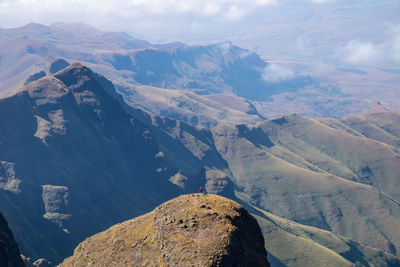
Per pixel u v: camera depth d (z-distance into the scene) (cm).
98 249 14288
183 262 10769
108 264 12975
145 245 12625
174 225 12444
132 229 14012
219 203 13512
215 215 12575
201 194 14562
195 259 10731
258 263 11450
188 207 13288
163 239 12031
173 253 11231
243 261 11031
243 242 11825
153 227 13000
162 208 13825
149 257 11969
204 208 13025
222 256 10731
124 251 12988
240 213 13138
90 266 13625
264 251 12775
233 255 10938
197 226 12062
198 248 11088
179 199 14150
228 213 12775
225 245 11094
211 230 11800
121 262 12625
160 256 11625
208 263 10488
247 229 12800
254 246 12306
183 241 11550
